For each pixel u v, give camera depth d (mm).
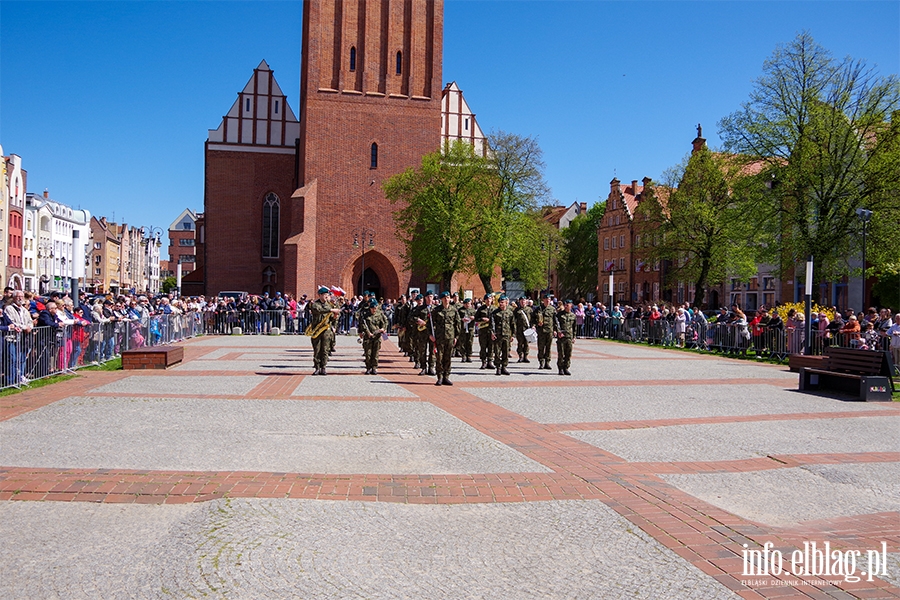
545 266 55781
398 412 10875
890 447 8898
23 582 4355
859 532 5629
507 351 17344
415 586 4422
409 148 47906
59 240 84312
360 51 47594
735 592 4410
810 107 32281
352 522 5523
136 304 22781
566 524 5641
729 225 40750
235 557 4734
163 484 6344
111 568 4574
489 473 7160
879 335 19203
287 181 54562
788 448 8734
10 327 12492
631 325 34781
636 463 7789
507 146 45219
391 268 47781
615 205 76938
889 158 30078
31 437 8344
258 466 7148
